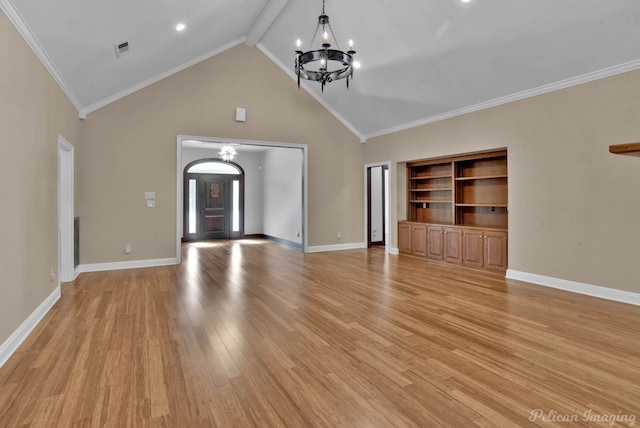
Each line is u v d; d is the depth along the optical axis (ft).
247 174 36.78
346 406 6.59
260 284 15.97
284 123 23.97
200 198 34.76
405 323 10.96
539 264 15.90
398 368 8.08
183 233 33.86
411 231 23.65
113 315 11.68
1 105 8.47
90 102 18.17
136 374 7.77
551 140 15.34
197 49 19.58
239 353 8.85
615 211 13.42
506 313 11.92
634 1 11.03
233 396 6.91
